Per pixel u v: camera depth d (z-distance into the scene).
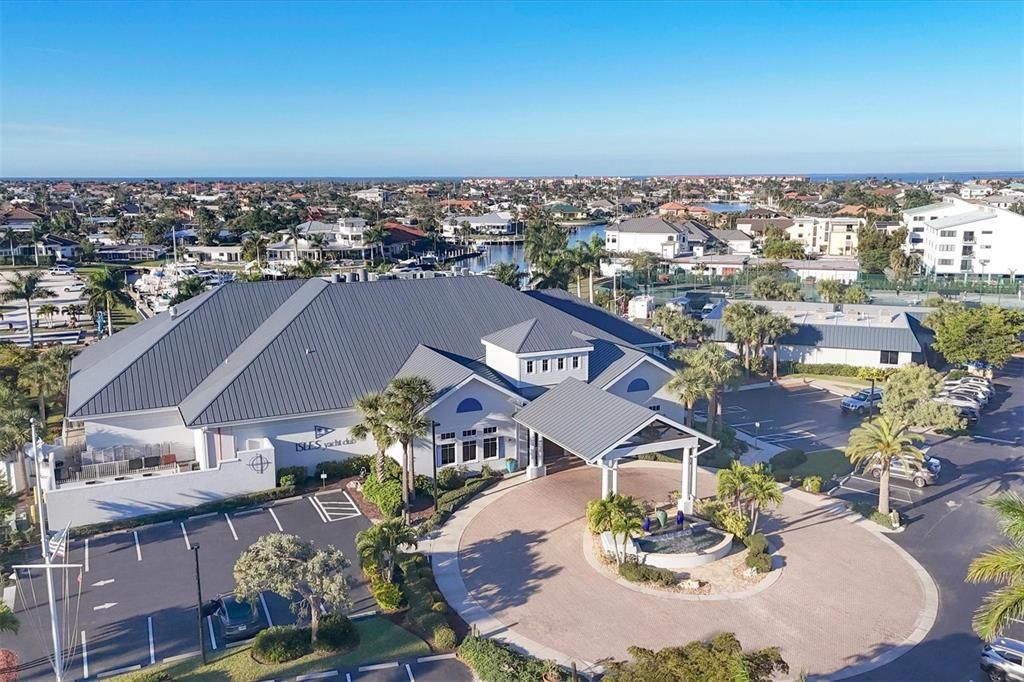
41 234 183.25
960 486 49.00
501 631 32.97
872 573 37.72
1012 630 32.94
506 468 51.88
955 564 38.66
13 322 109.50
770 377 78.25
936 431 60.06
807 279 134.00
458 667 30.48
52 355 63.97
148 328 62.88
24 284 98.56
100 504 44.41
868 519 43.81
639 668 23.77
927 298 106.00
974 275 138.25
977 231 138.50
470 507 46.19
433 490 46.59
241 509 46.53
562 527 43.16
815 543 40.91
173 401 51.66
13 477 49.59
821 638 32.19
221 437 48.50
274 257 178.00
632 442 41.47
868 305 93.44
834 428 61.97
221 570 38.81
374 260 178.88
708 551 38.75
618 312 114.69
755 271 136.12
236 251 186.38
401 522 38.97
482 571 38.38
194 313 58.50
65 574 38.66
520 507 46.03
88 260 180.00
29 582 37.94
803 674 25.84
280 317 58.25
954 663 30.48
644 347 66.12
